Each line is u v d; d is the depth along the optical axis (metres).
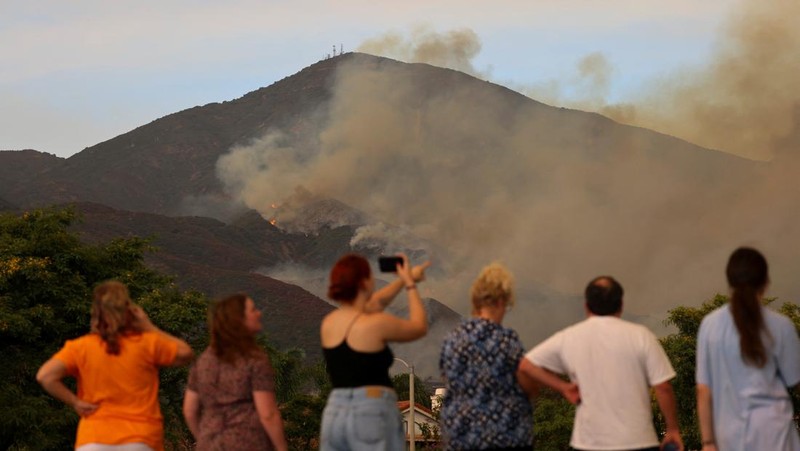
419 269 8.46
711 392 8.16
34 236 45.69
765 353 7.86
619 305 8.54
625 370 8.31
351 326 8.06
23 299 43.22
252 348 8.72
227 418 8.66
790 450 7.85
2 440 38.09
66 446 40.34
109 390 8.59
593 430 8.27
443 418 8.45
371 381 8.03
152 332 8.80
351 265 8.23
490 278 8.47
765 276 8.00
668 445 8.36
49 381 8.53
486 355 8.26
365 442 7.93
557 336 8.54
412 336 8.15
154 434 8.66
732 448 7.96
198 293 50.47
